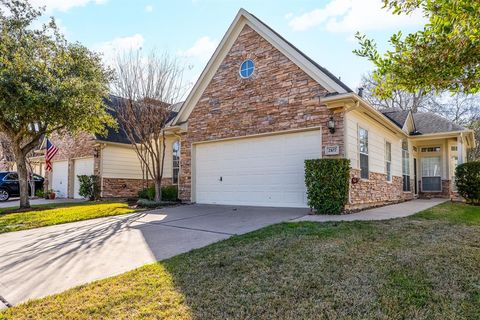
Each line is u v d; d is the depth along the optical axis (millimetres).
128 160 16859
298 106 8977
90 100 11500
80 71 11992
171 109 12523
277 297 2969
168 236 5875
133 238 5809
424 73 3010
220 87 10953
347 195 7906
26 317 2766
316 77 8633
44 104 10281
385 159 11438
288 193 9250
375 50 3355
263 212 8414
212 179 11234
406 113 14180
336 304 2783
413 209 9086
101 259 4496
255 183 10008
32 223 8031
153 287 3307
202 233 6023
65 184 18328
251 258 4121
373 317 2541
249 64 10211
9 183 16594
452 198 13359
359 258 3928
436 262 3732
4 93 9820
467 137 15320
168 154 15211
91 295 3158
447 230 5516
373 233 5250
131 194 16812
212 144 11312
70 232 6656
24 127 11570
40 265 4289
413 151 15438
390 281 3215
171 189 12625
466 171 11188
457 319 2482
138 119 11961
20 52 10383
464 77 2965
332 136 8266
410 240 4773
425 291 2975
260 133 9758
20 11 10891
